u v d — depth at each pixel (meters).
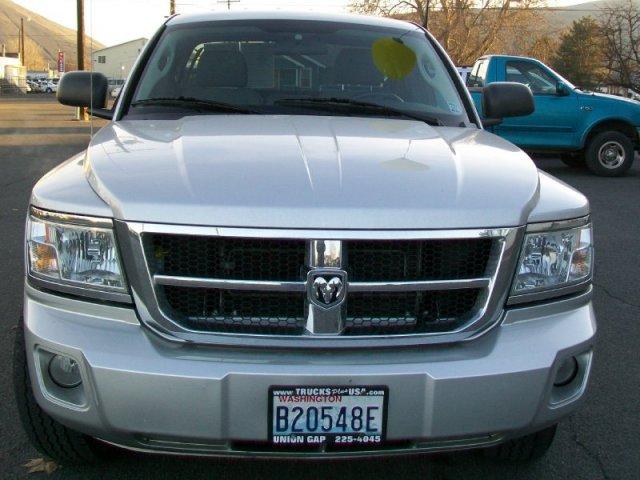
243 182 2.29
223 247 2.21
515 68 12.14
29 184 9.98
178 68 3.67
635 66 31.94
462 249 2.29
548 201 2.49
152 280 2.21
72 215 2.31
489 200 2.33
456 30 39.53
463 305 2.33
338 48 3.77
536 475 2.92
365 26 3.96
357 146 2.68
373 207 2.21
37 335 2.30
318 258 2.18
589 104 12.09
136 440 2.25
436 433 2.23
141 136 2.85
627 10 31.92
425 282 2.25
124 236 2.23
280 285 2.20
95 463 2.86
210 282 2.20
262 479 2.82
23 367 2.54
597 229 7.95
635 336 4.56
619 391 3.74
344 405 2.18
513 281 2.36
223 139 2.73
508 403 2.26
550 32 47.88
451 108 3.63
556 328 2.40
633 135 12.34
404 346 2.25
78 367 2.24
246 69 3.62
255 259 2.21
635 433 3.29
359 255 2.24
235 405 2.16
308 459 2.25
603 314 5.00
